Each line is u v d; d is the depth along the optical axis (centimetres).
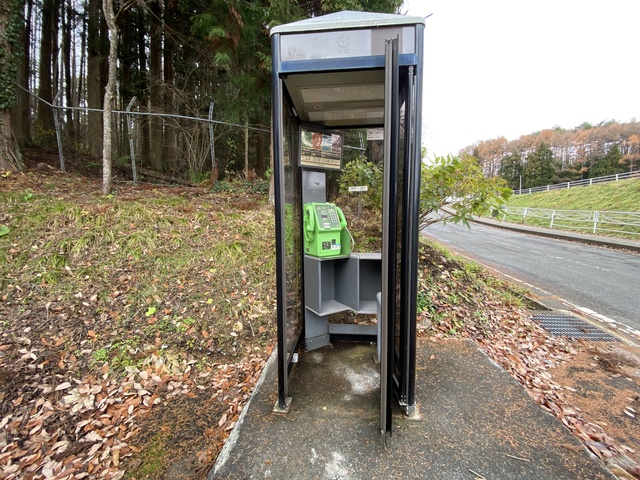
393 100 169
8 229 391
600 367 323
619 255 917
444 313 385
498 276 640
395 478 160
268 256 447
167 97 1048
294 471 165
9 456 214
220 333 335
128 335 317
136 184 696
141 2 648
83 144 1071
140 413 250
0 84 573
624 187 1805
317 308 271
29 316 314
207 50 912
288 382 237
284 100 226
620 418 247
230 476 164
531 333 390
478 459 171
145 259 400
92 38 1084
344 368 266
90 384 272
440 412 210
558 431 193
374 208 491
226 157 1072
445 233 1380
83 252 391
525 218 1806
